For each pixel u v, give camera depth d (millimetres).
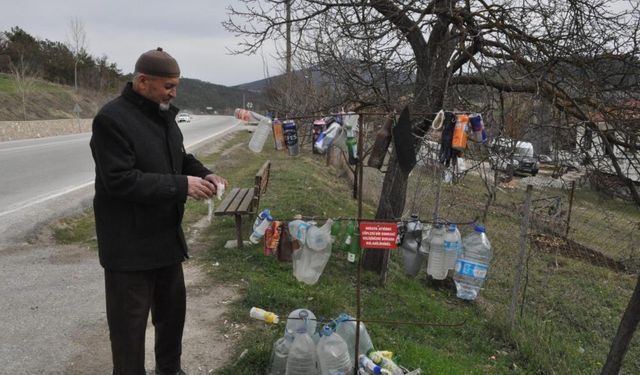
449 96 4797
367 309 4707
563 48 4461
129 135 2273
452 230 3281
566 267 7820
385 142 2926
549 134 4648
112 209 2330
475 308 5645
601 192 5383
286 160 15625
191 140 25516
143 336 2479
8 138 22875
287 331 3000
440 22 4711
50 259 5422
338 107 5398
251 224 6668
